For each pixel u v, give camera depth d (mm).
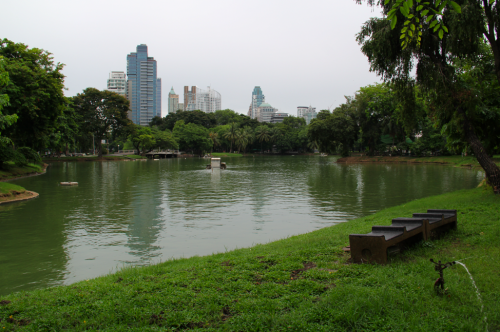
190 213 17312
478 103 15844
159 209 18500
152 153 107000
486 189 15602
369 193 24031
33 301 5203
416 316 4273
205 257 8367
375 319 4242
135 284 5793
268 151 160250
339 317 4262
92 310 4750
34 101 31359
